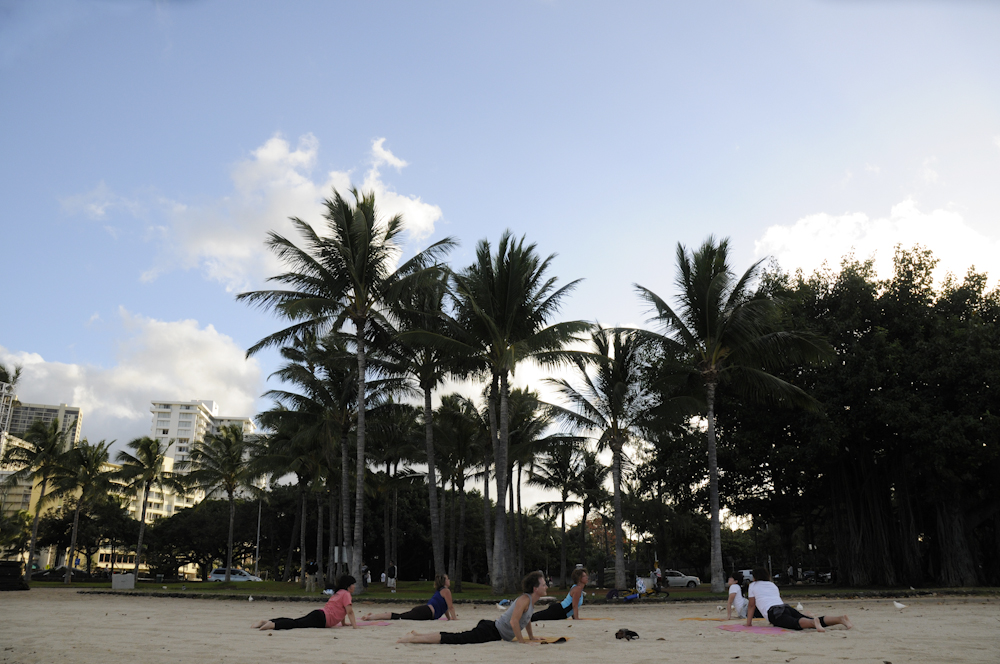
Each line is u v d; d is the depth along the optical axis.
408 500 64.38
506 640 9.11
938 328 29.91
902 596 23.09
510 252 27.69
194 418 182.50
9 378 53.97
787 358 29.88
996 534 30.75
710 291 26.39
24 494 92.88
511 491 36.50
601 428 30.48
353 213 28.47
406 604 22.47
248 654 7.41
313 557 74.31
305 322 28.25
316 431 33.56
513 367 25.34
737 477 34.06
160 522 79.06
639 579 23.23
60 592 30.69
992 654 7.30
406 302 28.28
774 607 11.12
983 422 26.91
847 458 32.25
